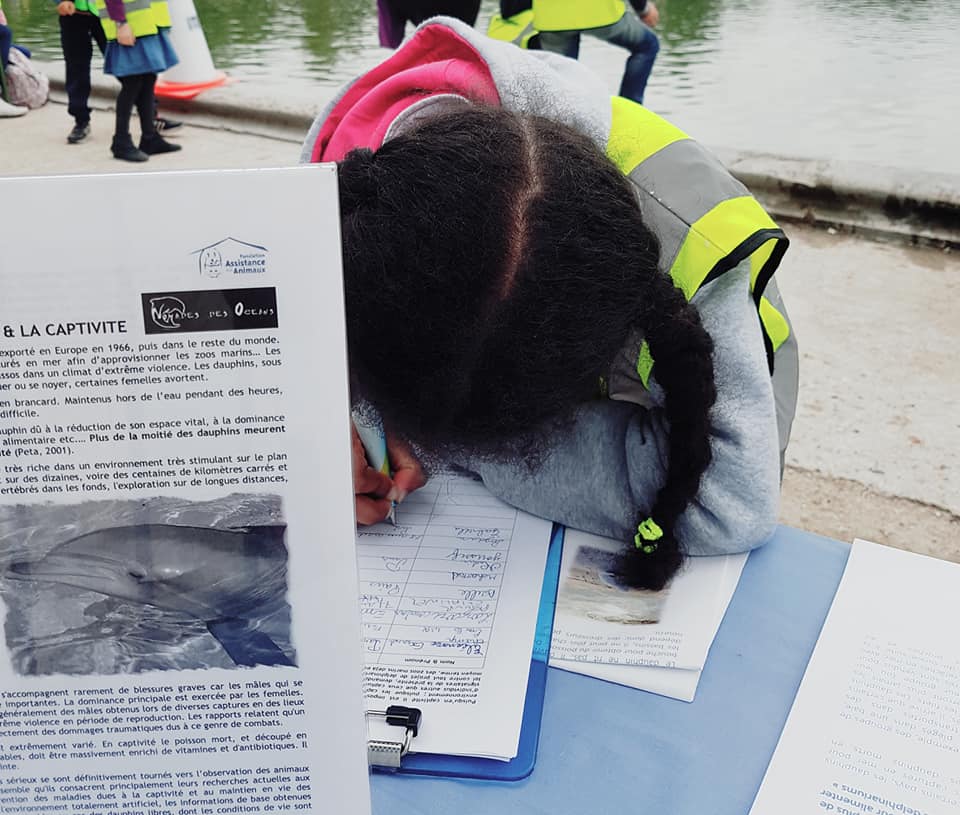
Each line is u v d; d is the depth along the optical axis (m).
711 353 0.71
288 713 0.48
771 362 0.88
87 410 0.42
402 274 0.57
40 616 0.45
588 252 0.60
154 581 0.45
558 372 0.62
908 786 0.58
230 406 0.43
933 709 0.63
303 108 4.04
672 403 0.72
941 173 2.96
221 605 0.46
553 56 0.91
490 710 0.63
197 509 0.45
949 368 2.26
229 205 0.39
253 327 0.41
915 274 2.74
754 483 0.78
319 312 0.41
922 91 3.87
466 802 0.58
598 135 0.77
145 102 3.75
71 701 0.47
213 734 0.48
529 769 0.59
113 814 0.50
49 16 6.36
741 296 0.77
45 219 0.39
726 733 0.62
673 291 0.67
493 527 0.83
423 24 0.90
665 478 0.77
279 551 0.45
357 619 0.47
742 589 0.75
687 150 0.79
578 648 0.69
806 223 3.09
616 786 0.59
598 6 3.17
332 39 5.30
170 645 0.46
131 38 3.51
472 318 0.59
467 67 0.82
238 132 4.14
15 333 0.40
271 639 0.47
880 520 1.80
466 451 0.69
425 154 0.60
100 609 0.46
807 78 4.07
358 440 0.83
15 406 0.42
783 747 0.60
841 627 0.70
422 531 0.82
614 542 0.81
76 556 0.45
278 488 0.44
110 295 0.40
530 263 0.58
